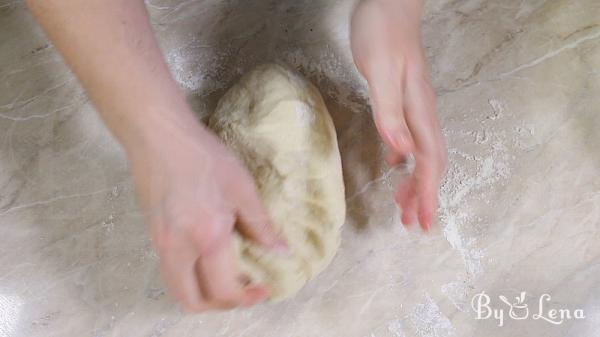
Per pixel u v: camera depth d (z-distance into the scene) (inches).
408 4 36.4
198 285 32.2
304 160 34.5
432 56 39.6
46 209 38.2
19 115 38.7
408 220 36.3
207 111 38.5
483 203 38.6
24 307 37.6
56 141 38.5
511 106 39.2
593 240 38.6
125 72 31.5
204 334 37.5
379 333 37.8
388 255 38.2
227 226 31.4
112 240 38.0
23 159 38.4
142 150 31.4
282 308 37.8
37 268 37.9
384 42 35.4
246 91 35.6
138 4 32.8
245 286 33.2
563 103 39.3
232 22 39.4
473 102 39.2
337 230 35.6
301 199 34.4
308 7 39.6
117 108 31.5
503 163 38.9
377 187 38.4
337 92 38.8
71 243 38.0
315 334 37.7
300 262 34.6
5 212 38.1
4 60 39.1
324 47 39.2
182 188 31.1
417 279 38.2
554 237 38.5
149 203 31.6
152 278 37.8
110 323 37.5
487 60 39.6
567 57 39.6
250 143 34.4
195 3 39.7
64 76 39.0
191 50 39.1
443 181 38.7
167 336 37.5
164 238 31.2
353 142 38.5
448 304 38.1
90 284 37.8
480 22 39.6
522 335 38.2
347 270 38.1
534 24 39.8
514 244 38.4
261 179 34.1
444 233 38.4
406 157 37.3
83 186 38.3
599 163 38.9
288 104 34.7
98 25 31.7
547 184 38.8
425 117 35.5
